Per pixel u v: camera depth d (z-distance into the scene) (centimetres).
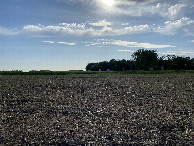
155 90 1980
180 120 1085
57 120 1087
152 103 1449
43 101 1534
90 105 1398
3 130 951
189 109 1291
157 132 931
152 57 7556
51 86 2319
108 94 1798
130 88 2117
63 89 2100
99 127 980
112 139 855
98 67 11625
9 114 1205
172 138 873
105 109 1294
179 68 7850
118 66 10775
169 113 1203
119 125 1007
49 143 821
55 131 933
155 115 1164
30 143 823
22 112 1252
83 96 1712
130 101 1519
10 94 1808
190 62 7938
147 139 860
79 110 1278
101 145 804
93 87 2220
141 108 1312
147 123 1038
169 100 1541
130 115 1166
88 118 1123
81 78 3466
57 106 1378
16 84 2517
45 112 1244
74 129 955
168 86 2247
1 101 1541
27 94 1812
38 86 2328
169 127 991
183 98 1609
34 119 1106
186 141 848
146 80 2953
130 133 913
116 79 3184
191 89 2019
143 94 1786
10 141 843
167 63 8044
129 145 809
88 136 879
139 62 7675
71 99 1595
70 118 1120
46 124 1023
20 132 927
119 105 1397
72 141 834
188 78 3241
